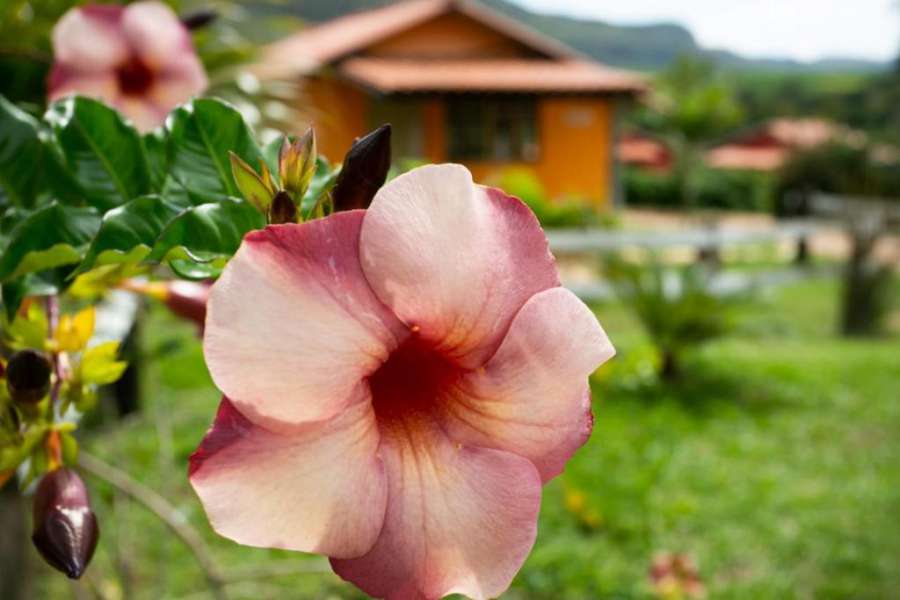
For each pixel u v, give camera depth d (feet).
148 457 15.89
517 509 2.46
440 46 76.54
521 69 74.69
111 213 2.90
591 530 18.22
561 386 2.47
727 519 19.17
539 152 70.79
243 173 2.79
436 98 69.31
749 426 25.27
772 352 33.88
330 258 2.27
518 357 2.48
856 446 23.93
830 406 27.09
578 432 2.49
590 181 71.67
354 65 72.43
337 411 2.27
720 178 120.88
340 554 2.28
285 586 14.79
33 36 6.66
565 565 16.78
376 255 2.30
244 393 2.14
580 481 20.31
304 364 2.20
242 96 8.94
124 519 9.72
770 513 19.53
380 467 2.37
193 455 2.15
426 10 75.82
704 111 106.73
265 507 2.19
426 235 2.34
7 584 8.09
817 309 46.21
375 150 2.63
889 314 41.93
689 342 29.63
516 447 2.50
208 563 7.39
